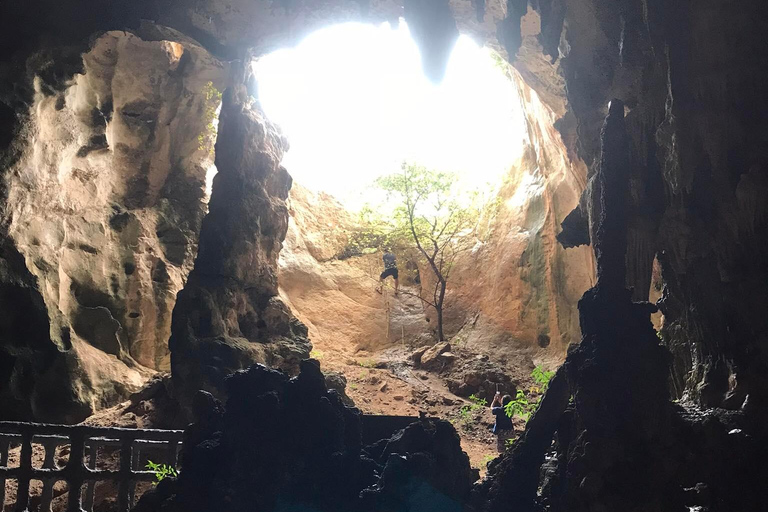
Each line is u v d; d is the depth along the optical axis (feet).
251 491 26.53
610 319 28.14
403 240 79.20
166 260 62.69
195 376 42.83
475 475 31.04
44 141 54.90
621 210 29.71
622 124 30.78
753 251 36.83
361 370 65.62
